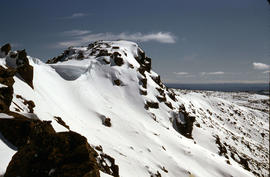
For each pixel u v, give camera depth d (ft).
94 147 80.94
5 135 35.99
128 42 332.80
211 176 135.54
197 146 179.42
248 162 236.22
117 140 118.73
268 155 317.22
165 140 158.81
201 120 301.02
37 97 91.25
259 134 430.20
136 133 144.25
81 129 99.76
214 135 246.27
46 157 26.08
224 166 151.43
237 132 397.60
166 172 112.78
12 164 25.89
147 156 118.83
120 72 233.35
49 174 24.50
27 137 36.76
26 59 101.45
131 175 83.35
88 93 172.14
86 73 205.36
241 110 529.04
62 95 141.69
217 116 420.36
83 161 26.45
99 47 304.09
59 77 172.45
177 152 150.20
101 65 236.22
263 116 589.32
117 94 206.80
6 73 61.46
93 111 147.64
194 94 502.38
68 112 115.44
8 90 49.83
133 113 185.37
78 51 314.55
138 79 234.38
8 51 101.55
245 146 298.97
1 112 41.29
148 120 187.01
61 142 27.53
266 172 235.61
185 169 123.03
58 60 328.29
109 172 68.69
